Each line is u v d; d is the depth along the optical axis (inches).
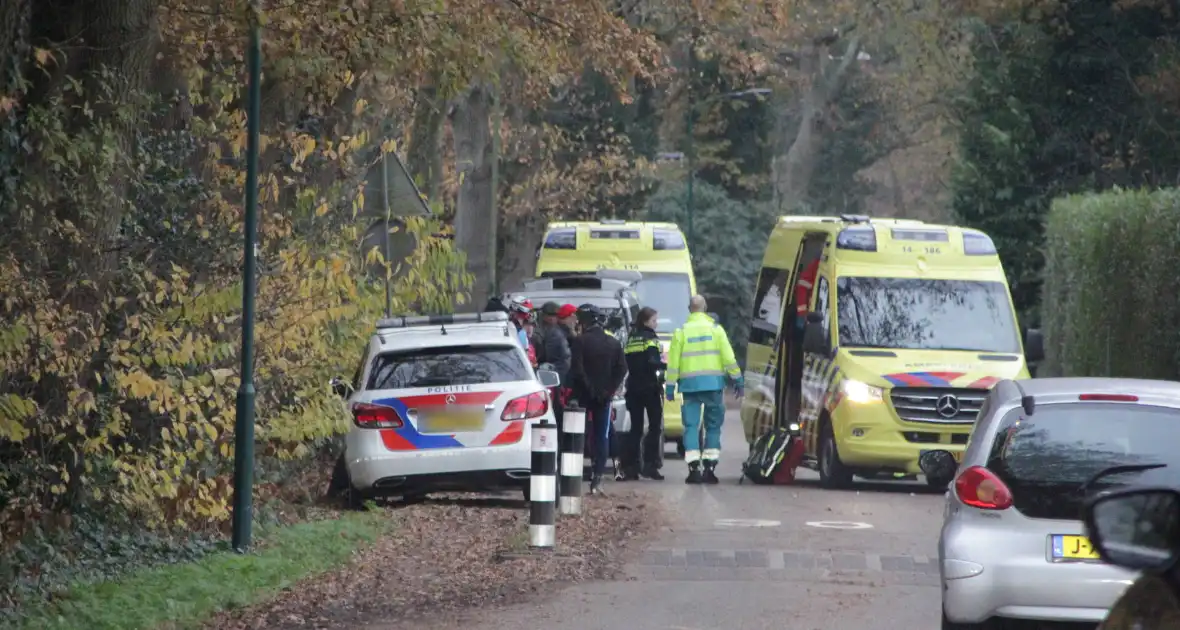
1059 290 3139.8
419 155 3272.6
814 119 6545.3
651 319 2160.4
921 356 2059.5
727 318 6171.3
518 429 1636.3
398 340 1676.9
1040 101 3959.2
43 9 1256.8
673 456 2817.4
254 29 1306.6
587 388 1903.3
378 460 1628.9
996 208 3978.8
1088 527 377.7
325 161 1760.6
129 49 1279.5
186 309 1364.4
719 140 6235.2
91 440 1229.7
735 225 6181.1
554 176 4729.3
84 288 1234.0
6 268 1112.8
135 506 1321.4
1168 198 2534.5
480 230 3887.8
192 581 1150.3
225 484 1346.0
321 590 1176.2
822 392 2095.2
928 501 1861.5
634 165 5236.2
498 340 1672.0
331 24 1692.9
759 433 2450.8
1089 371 2800.2
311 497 1748.3
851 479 2076.8
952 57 4475.9
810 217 2427.4
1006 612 894.4
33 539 1167.0
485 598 1145.4
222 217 1445.6
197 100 1563.7
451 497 1847.9
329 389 1549.0
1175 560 362.6
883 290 2122.3
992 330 2107.5
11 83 1130.0
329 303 1537.9
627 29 2288.4
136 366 1275.8
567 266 2837.1
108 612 1035.3
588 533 1486.2
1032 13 3846.0
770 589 1192.2
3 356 1110.4
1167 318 2509.8
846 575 1262.3
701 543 1424.7
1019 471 906.7
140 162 1362.0
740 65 4220.0
